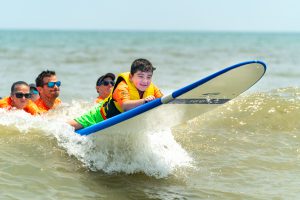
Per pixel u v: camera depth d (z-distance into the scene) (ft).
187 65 280.10
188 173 60.64
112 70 237.86
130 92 61.93
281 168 63.46
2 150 61.98
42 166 58.34
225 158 67.26
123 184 55.77
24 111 80.89
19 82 82.64
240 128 82.48
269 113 87.86
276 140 76.48
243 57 371.97
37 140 66.39
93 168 59.93
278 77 208.03
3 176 53.93
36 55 343.26
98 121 66.80
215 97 56.29
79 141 63.72
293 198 52.75
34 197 49.44
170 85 178.60
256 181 58.44
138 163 61.82
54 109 91.35
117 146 62.80
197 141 74.69
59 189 52.49
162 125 61.36
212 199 52.31
